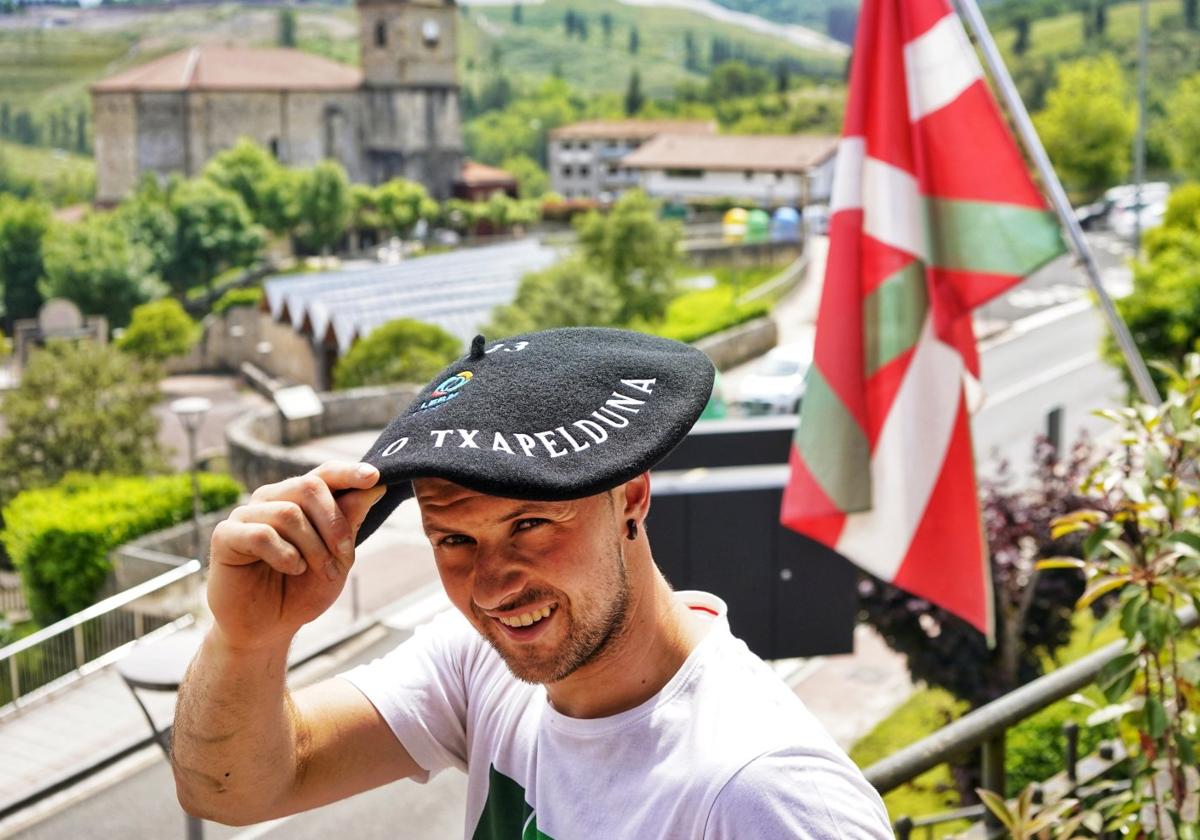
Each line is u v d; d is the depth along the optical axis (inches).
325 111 5964.6
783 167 4955.7
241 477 1214.3
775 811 56.2
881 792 111.0
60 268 4308.6
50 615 968.9
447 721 73.5
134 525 954.7
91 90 5812.0
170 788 511.5
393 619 705.0
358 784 72.2
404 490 63.0
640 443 55.6
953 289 231.0
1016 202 225.9
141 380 1417.3
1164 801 123.3
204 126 5797.2
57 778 521.3
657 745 60.0
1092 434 1217.4
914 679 481.4
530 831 65.3
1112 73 4500.5
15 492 1343.5
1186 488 129.6
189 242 4830.2
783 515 237.5
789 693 62.0
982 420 1290.6
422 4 5984.3
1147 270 1040.2
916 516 232.5
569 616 58.6
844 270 234.4
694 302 2352.4
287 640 61.5
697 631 63.9
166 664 190.9
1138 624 121.0
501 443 55.2
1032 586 471.8
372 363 1681.8
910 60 229.5
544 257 2674.7
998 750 122.7
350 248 5615.2
